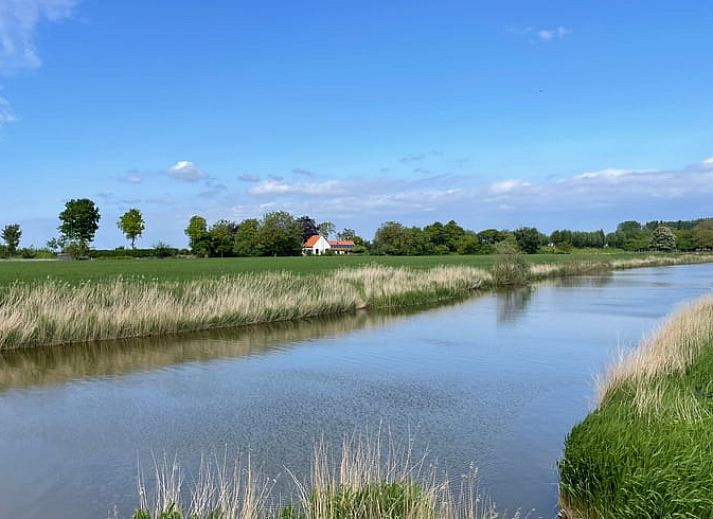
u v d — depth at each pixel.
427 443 8.64
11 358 14.91
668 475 5.50
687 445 5.97
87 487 7.05
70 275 35.47
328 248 137.62
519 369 13.80
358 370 13.70
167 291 22.14
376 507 5.34
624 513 5.52
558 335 19.06
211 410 10.32
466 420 9.80
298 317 23.44
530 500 6.70
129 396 11.27
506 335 19.11
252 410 10.34
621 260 75.31
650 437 6.28
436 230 127.81
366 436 8.92
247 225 116.69
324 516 5.19
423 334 19.30
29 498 6.75
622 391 9.50
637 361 10.30
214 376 13.03
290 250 112.69
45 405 10.65
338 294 25.97
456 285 35.22
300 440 8.73
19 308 16.81
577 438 6.86
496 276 41.84
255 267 50.78
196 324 19.95
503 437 8.93
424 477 6.93
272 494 6.70
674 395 8.70
